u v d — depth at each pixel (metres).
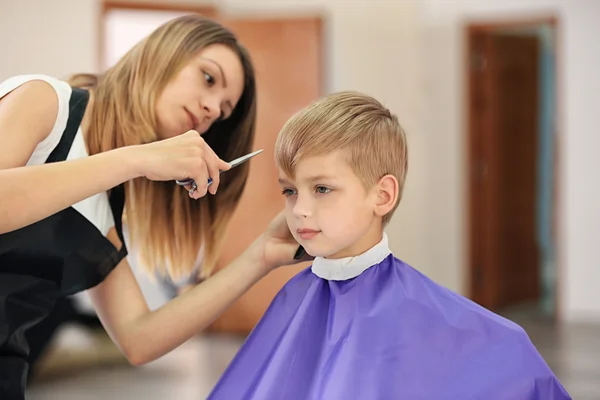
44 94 1.44
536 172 7.42
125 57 1.63
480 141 6.73
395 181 1.33
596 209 6.39
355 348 1.26
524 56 7.17
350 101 1.33
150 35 1.63
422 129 6.52
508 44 7.03
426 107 6.54
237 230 5.83
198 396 4.32
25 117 1.40
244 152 1.83
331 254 1.35
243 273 1.55
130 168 1.29
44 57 5.86
